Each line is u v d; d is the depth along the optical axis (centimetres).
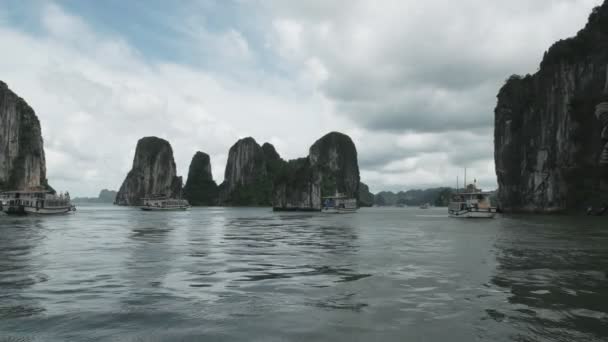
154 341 769
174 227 4603
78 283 1312
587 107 9681
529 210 11075
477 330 833
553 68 10744
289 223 5709
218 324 874
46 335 802
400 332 820
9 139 11775
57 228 4234
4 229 4044
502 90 12988
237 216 8881
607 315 943
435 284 1296
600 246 2472
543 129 10800
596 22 10562
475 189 7888
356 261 1825
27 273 1494
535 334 809
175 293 1171
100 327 852
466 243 2680
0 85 11775
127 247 2409
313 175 13238
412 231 3953
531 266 1667
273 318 917
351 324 873
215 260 1856
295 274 1485
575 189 9769
